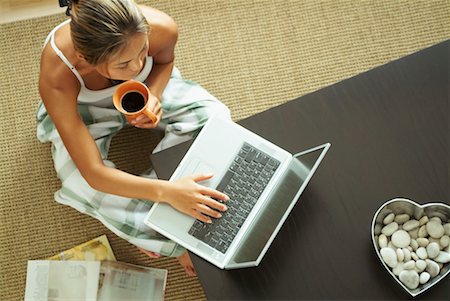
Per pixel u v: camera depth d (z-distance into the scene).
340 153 1.24
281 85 1.89
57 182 1.79
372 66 1.91
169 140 1.50
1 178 1.79
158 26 1.40
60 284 1.68
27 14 1.91
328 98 1.28
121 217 1.46
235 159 1.25
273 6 1.94
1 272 1.72
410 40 1.93
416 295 1.12
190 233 1.21
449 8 1.95
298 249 1.17
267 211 1.20
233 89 1.88
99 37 1.10
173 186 1.23
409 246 1.14
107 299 1.66
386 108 1.26
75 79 1.38
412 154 1.23
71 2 1.15
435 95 1.27
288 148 1.26
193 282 1.71
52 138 1.57
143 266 1.71
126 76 1.25
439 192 1.20
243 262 1.14
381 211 1.14
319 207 1.20
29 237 1.75
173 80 1.59
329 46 1.92
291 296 1.15
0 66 1.87
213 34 1.92
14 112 1.83
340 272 1.16
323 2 1.95
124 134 1.82
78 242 1.74
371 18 1.95
